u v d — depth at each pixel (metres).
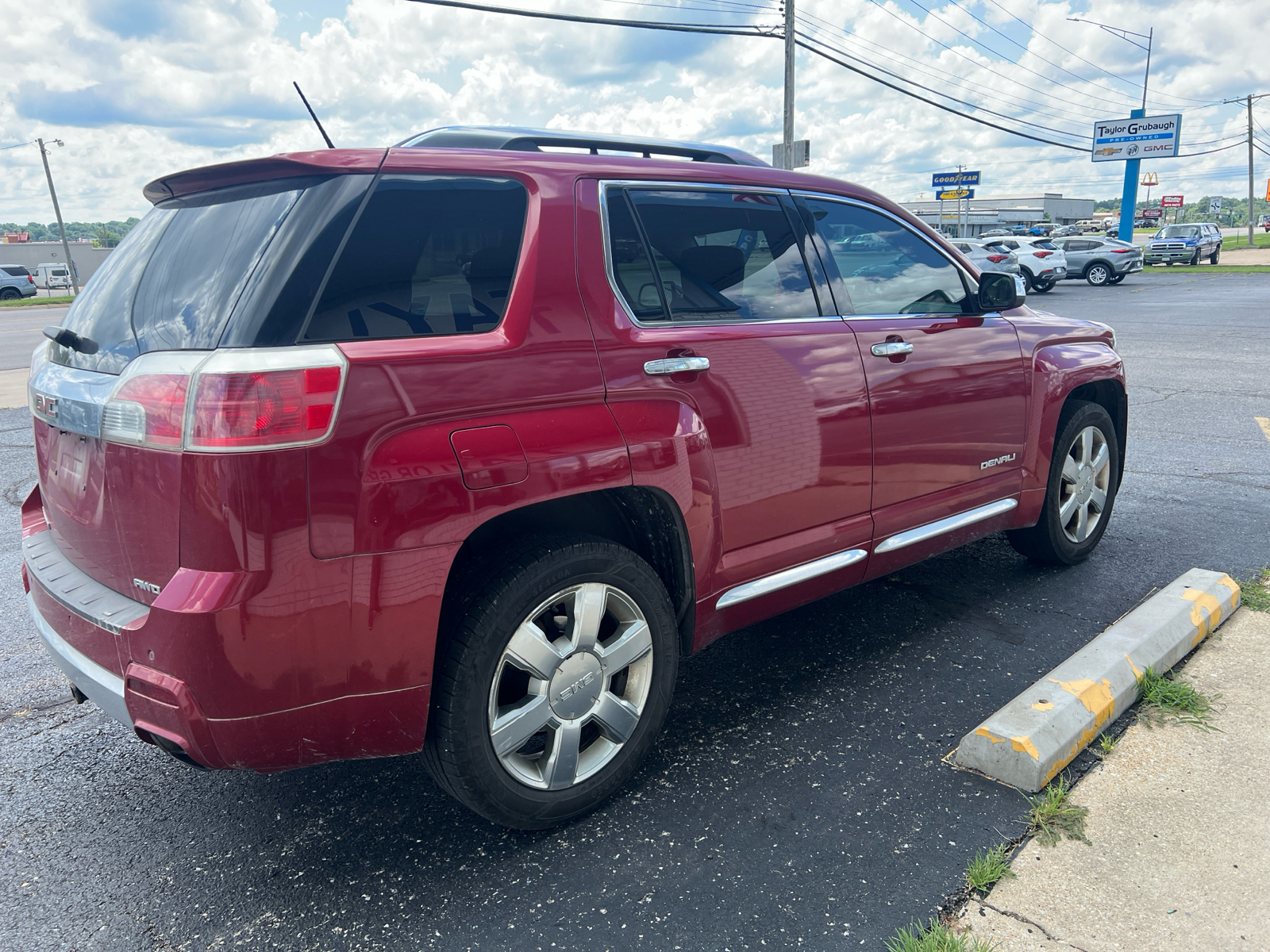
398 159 2.17
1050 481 4.03
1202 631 3.36
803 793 2.56
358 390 1.93
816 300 3.04
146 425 1.91
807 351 2.89
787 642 3.61
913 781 2.60
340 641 1.96
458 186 2.23
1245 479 5.86
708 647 3.59
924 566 4.41
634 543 2.73
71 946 2.05
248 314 1.90
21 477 6.50
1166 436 7.25
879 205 3.38
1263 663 3.18
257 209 2.11
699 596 2.67
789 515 2.88
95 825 2.53
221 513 1.83
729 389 2.65
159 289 2.16
